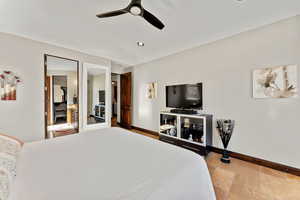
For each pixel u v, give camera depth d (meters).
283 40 1.98
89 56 3.57
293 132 1.91
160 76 3.82
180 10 1.81
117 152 1.21
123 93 5.06
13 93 2.49
